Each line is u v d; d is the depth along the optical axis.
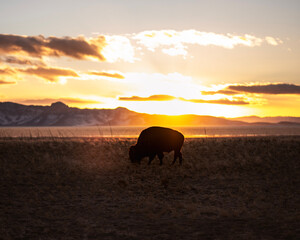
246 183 14.43
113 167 17.48
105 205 11.10
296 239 7.48
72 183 14.41
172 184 14.34
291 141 25.12
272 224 8.67
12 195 12.38
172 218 9.51
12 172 15.91
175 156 18.08
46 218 9.59
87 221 9.22
